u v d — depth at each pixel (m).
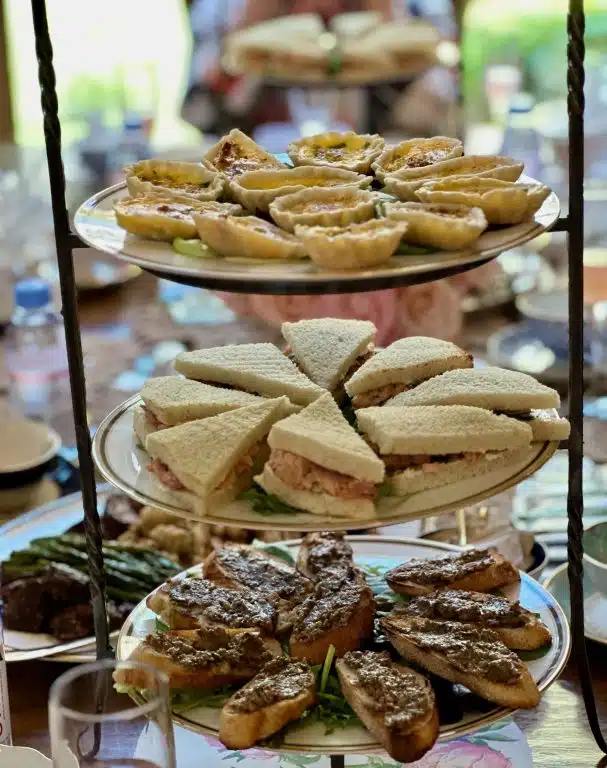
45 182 2.53
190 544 1.43
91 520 1.04
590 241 1.97
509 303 2.40
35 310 1.98
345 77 2.96
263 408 0.98
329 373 1.10
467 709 0.91
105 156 2.67
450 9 3.52
